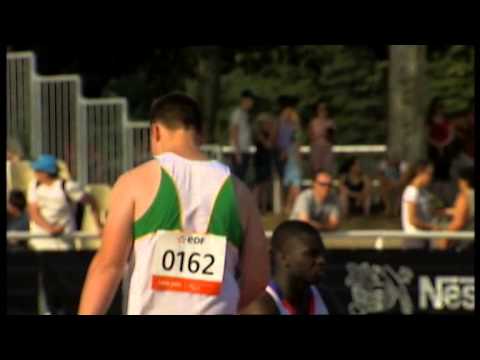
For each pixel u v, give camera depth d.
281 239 12.82
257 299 12.41
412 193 30.05
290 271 12.81
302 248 12.73
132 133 40.47
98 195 36.62
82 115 40.09
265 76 79.00
